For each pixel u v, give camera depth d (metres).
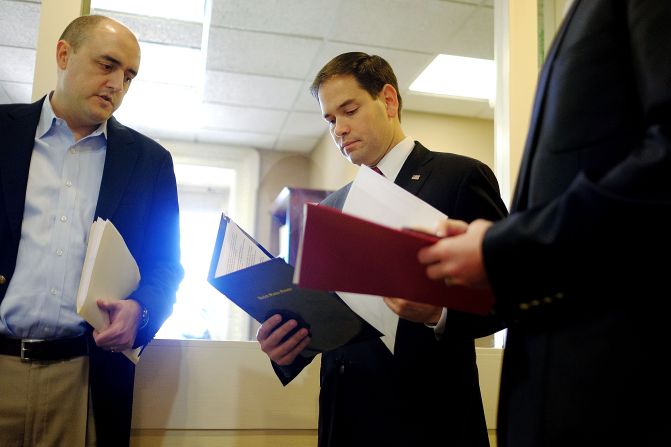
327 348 1.04
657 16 0.53
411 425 0.97
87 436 1.10
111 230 1.01
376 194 0.93
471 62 3.28
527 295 0.55
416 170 1.13
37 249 1.10
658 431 0.48
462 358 1.02
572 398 0.53
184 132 4.73
